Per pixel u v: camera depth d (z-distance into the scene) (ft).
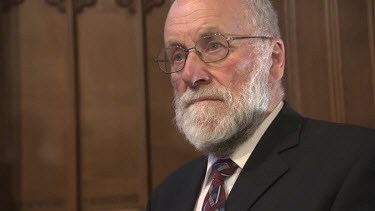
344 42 9.93
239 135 4.51
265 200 4.00
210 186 4.56
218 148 4.57
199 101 4.36
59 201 9.77
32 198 9.74
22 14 10.03
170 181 5.64
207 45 4.42
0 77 9.81
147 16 10.28
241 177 4.27
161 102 10.21
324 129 4.41
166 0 10.32
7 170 9.72
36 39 10.02
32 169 9.80
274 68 4.83
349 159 3.92
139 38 10.10
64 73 9.98
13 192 9.71
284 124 4.58
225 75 4.35
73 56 9.89
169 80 10.21
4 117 9.79
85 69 10.09
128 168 9.97
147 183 9.91
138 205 9.90
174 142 10.18
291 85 10.13
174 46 4.58
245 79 4.43
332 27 9.98
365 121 9.80
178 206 5.03
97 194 9.90
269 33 4.71
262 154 4.35
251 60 4.47
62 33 10.02
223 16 4.42
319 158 4.09
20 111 9.87
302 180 3.98
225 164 4.57
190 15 4.48
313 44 10.12
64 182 9.81
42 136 9.86
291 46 10.16
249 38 4.49
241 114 4.30
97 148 9.98
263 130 4.58
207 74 4.37
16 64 9.93
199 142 4.33
